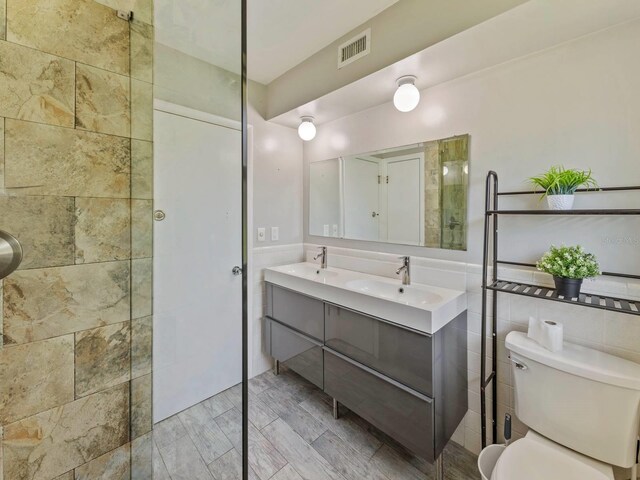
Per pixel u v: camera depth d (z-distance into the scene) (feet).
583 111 4.04
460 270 5.38
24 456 2.92
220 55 3.94
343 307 5.52
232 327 6.06
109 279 3.46
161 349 4.95
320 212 8.13
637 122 3.68
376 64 5.12
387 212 6.53
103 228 3.39
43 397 3.02
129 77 3.58
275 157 7.93
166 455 4.17
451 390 4.75
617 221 3.84
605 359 3.70
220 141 4.57
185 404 5.10
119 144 3.51
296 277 6.63
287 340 6.90
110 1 3.37
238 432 4.20
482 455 4.13
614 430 3.39
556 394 3.76
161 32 3.97
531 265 4.53
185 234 5.47
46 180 2.98
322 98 6.21
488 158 4.96
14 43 2.75
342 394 5.55
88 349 3.31
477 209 5.14
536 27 3.82
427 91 5.72
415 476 4.74
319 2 4.83
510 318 4.74
